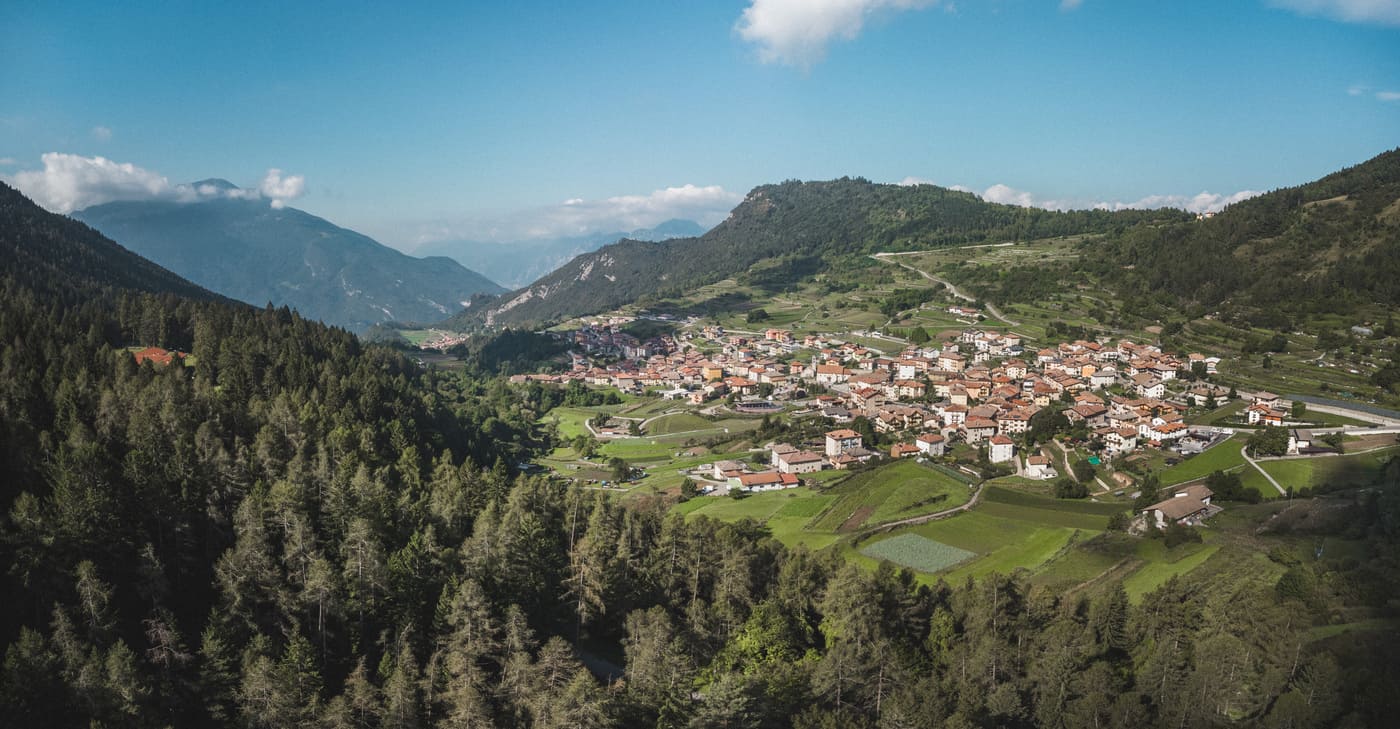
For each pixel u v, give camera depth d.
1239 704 81.94
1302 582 96.56
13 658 77.75
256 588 98.06
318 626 96.69
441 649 93.94
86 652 83.38
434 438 197.62
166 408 127.31
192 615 97.94
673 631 100.75
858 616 97.25
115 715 78.88
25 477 106.25
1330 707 76.69
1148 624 96.88
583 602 109.12
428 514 121.44
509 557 106.19
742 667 100.00
